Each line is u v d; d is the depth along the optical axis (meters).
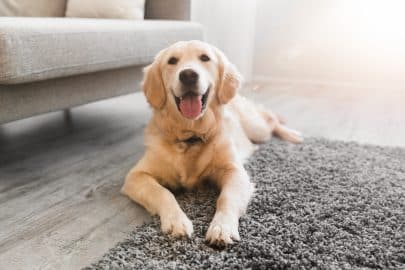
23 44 1.31
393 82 3.67
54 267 0.98
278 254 0.98
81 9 2.32
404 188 1.41
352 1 3.58
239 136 1.75
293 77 4.03
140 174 1.40
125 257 0.99
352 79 3.81
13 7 2.36
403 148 1.88
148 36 1.94
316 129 2.30
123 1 2.29
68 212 1.27
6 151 1.86
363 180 1.47
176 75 1.33
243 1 3.56
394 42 3.55
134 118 2.52
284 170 1.59
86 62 1.60
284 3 3.84
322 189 1.39
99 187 1.47
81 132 2.20
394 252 1.00
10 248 1.06
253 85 3.82
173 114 1.42
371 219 1.17
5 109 1.38
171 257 1.00
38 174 1.58
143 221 1.21
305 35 3.86
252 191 1.34
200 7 3.58
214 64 1.45
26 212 1.26
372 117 2.59
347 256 0.99
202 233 1.11
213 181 1.47
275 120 2.17
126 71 2.05
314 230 1.11
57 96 1.61
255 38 4.05
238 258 0.98
